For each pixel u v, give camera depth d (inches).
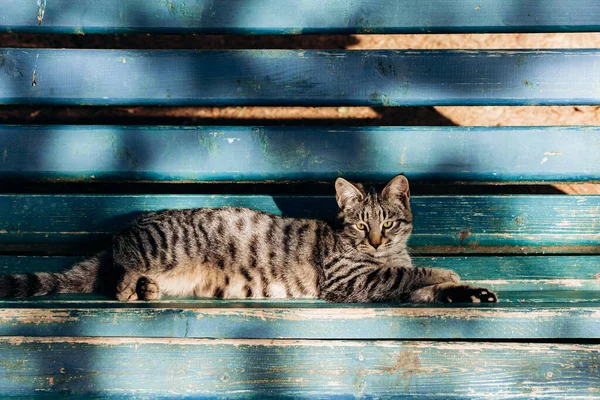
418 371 86.4
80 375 86.5
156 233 94.2
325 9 94.3
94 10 94.2
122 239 93.7
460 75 94.3
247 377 86.6
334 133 94.8
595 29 94.0
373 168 95.2
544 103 94.6
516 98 94.4
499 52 94.1
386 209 94.7
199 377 86.6
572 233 94.8
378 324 86.8
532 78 94.2
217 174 95.2
